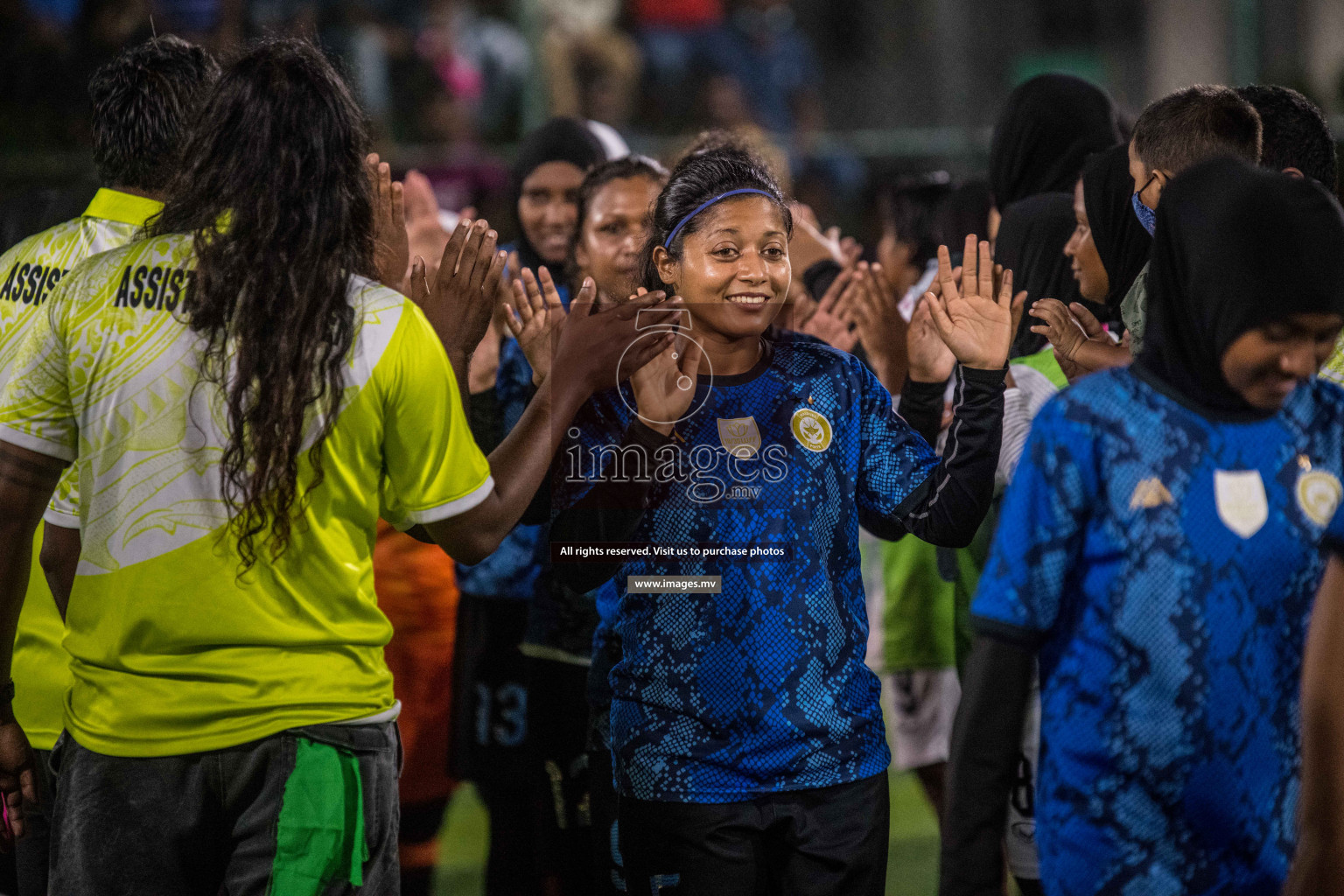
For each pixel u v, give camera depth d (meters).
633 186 11.72
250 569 7.04
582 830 11.30
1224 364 6.52
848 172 27.39
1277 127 10.16
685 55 33.03
